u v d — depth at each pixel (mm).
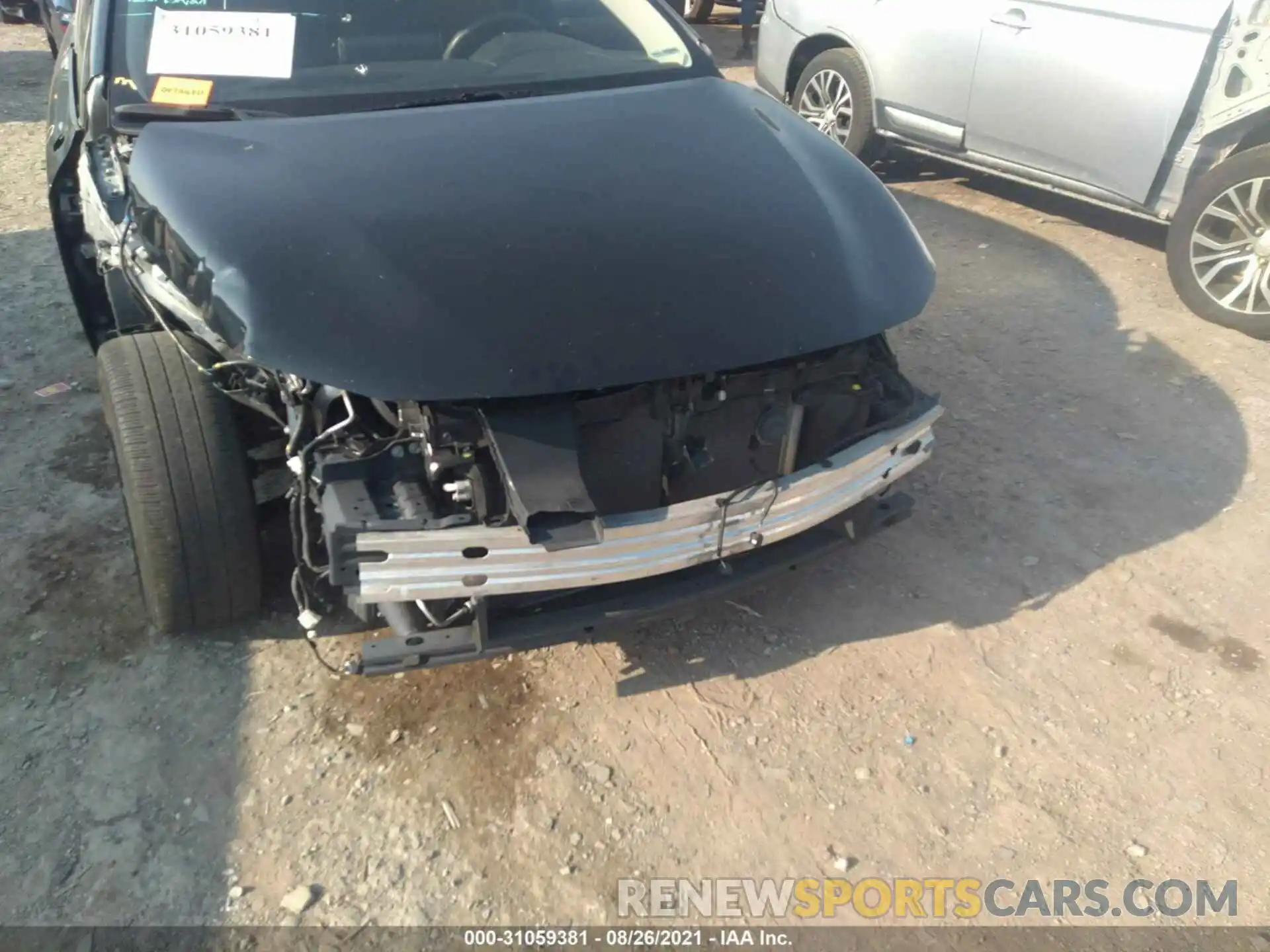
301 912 2066
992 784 2395
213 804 2277
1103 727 2549
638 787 2350
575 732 2484
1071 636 2822
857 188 2648
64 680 2568
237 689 2561
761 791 2355
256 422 2602
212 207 2191
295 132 2545
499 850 2201
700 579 2369
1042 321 4516
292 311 1971
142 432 2350
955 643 2791
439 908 2088
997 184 6301
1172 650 2785
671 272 2162
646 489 2275
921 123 5605
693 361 2049
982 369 4117
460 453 2043
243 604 2596
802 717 2549
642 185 2395
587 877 2156
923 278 2479
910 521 3256
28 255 5062
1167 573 3057
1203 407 3877
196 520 2385
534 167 2406
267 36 2887
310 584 2453
